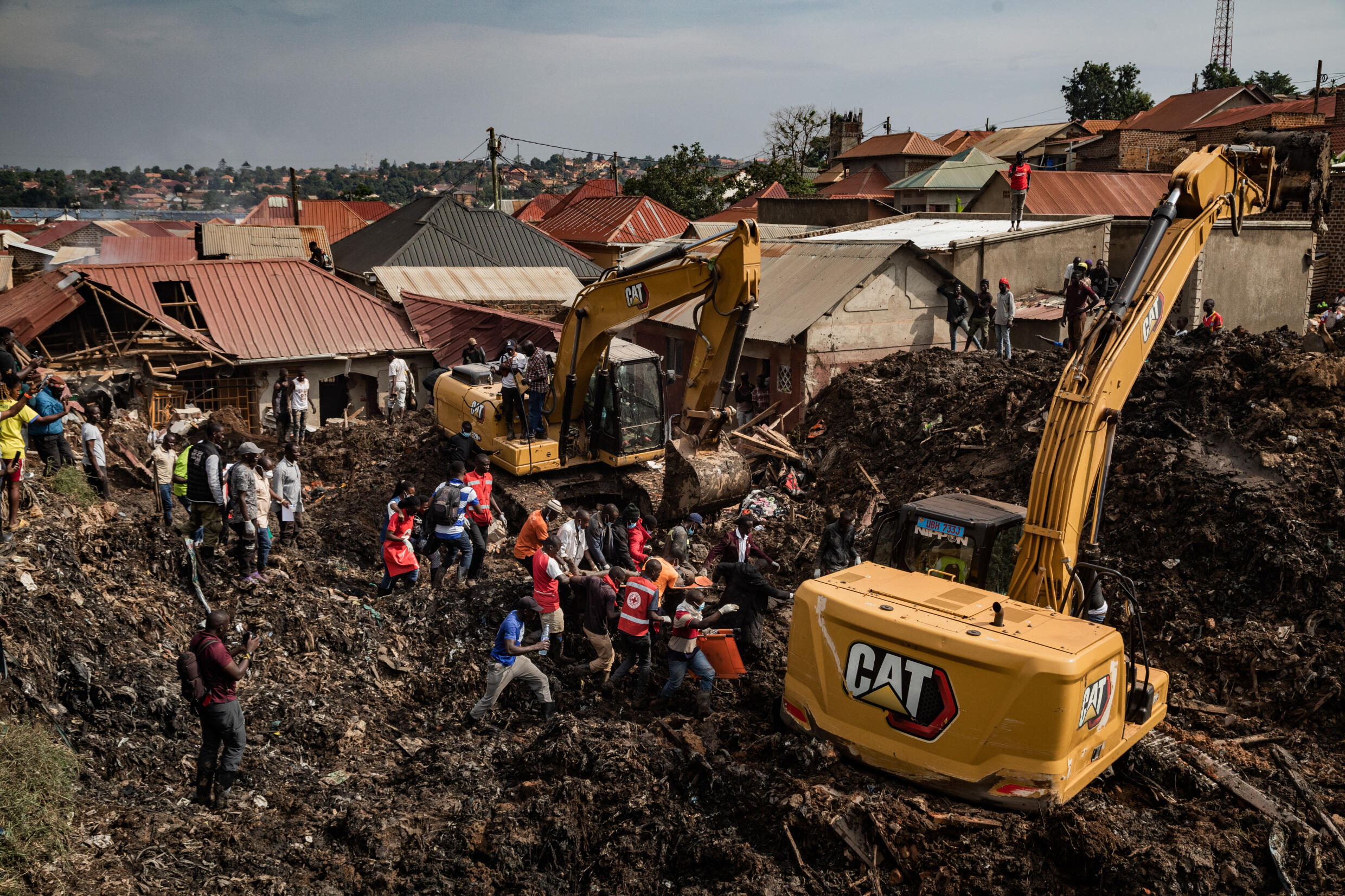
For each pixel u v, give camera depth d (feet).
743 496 47.32
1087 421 26.02
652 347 84.23
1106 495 42.78
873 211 104.42
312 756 30.01
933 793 24.82
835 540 39.27
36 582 30.32
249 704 31.04
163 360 79.05
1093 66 292.61
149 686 29.25
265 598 37.40
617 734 29.50
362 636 37.22
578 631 38.91
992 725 23.17
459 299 103.60
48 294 79.25
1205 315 59.31
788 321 66.33
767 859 24.29
